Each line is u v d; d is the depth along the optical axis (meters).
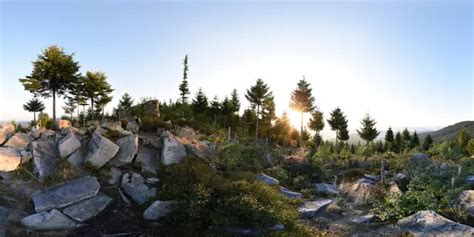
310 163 20.86
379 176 18.86
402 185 15.33
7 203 9.51
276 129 55.31
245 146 21.33
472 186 13.76
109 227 9.46
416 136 57.19
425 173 14.02
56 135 13.32
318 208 13.02
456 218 10.86
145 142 14.93
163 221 9.86
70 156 12.04
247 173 14.75
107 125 15.68
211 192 10.89
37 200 9.76
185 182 11.66
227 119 44.66
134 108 25.72
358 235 10.59
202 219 9.70
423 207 11.70
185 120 26.41
